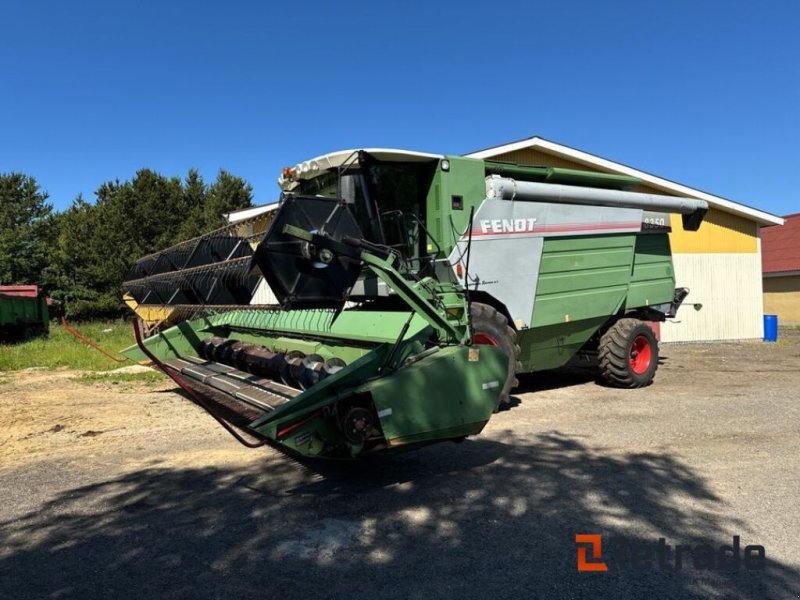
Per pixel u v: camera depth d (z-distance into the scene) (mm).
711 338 17812
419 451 5906
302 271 4422
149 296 7633
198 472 5332
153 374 10789
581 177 9133
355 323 5625
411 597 3217
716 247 17844
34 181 43188
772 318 18297
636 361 9562
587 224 8688
